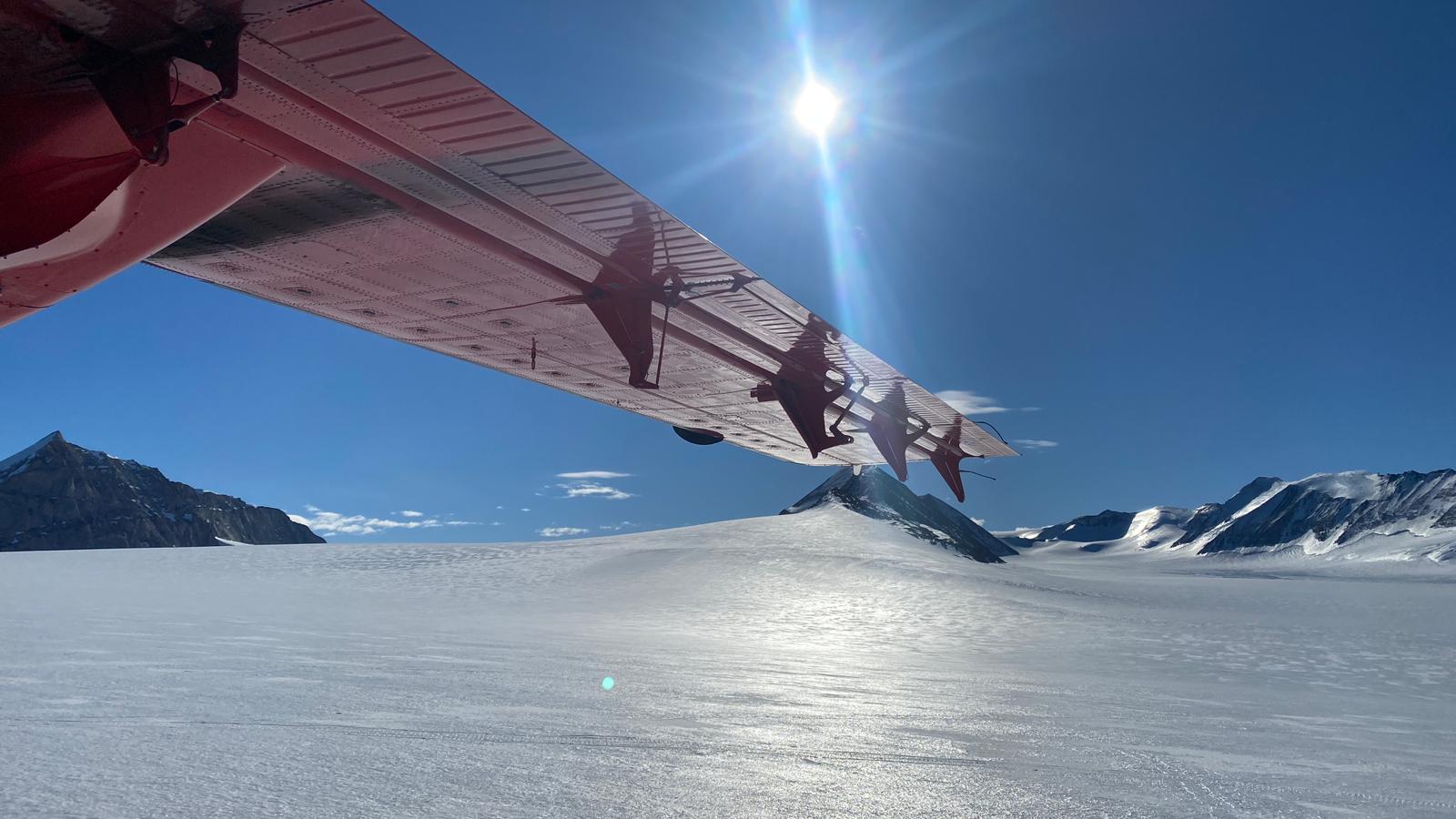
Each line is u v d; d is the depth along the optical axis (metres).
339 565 62.72
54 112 4.55
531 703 4.27
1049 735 4.29
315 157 6.23
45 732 2.83
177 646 7.03
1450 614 57.09
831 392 12.40
